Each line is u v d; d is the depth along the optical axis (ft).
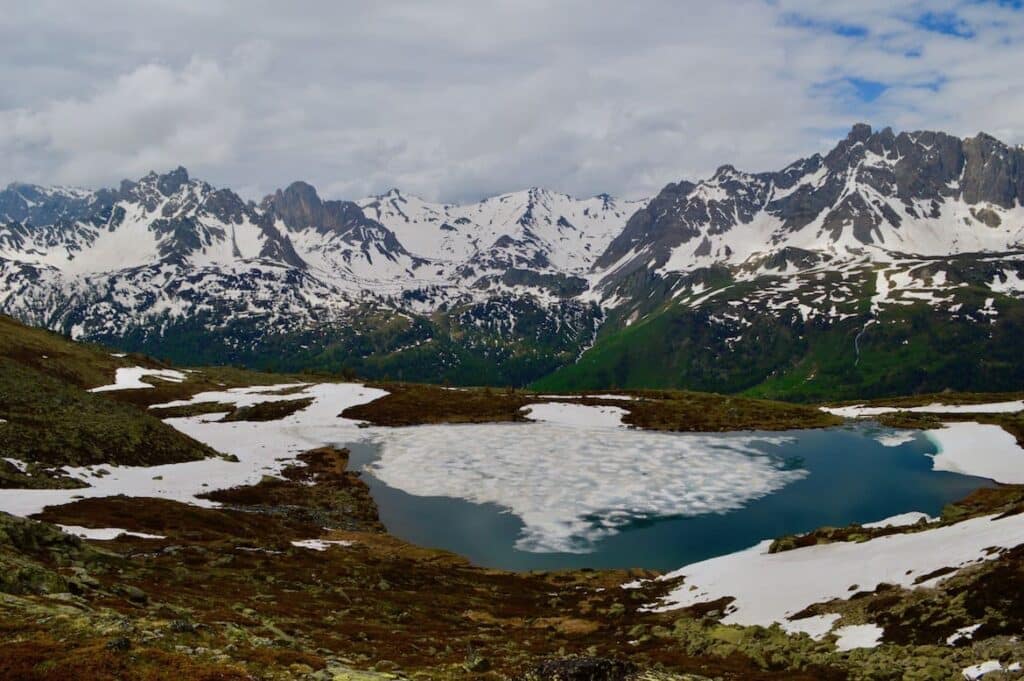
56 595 98.73
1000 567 134.00
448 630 156.04
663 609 185.88
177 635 88.63
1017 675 95.40
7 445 281.33
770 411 637.30
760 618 156.76
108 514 232.32
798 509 342.44
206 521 254.06
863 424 591.37
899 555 173.17
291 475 386.73
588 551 287.28
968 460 437.58
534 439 519.60
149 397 633.20
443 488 384.68
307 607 154.71
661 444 503.20
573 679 94.38
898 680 102.12
